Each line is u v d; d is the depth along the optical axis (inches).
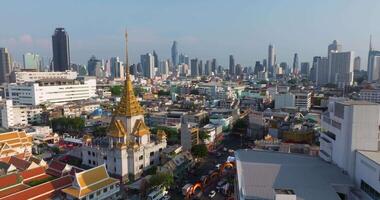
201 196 4370.1
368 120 3011.8
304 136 6063.0
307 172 3139.8
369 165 2733.8
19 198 3511.3
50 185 3873.0
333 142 3432.6
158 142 5743.1
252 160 3479.3
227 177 4958.2
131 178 5044.3
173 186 4697.3
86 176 3939.5
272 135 7121.1
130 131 5226.4
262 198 2600.9
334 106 3395.7
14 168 4507.9
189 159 5472.4
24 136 5964.6
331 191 2719.0
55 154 6259.8
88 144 5492.1
